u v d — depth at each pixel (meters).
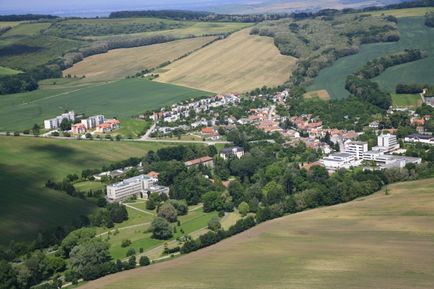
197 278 166.12
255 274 164.75
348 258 173.12
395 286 146.62
